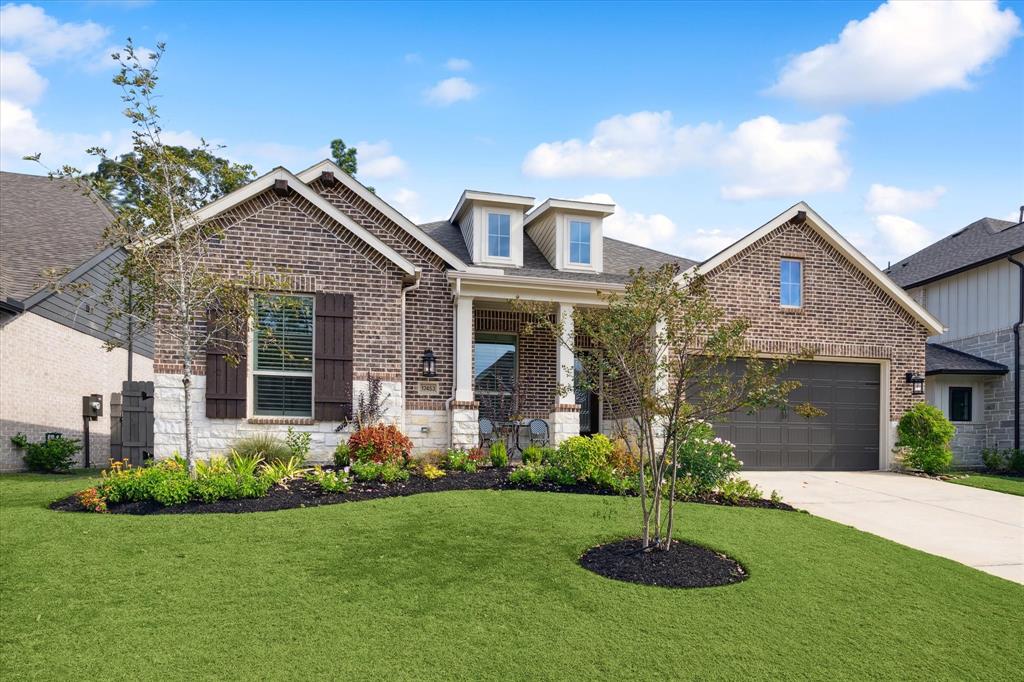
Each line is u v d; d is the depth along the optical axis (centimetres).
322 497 1006
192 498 965
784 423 1694
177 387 1257
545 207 1797
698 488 1180
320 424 1315
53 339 1605
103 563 714
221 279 1080
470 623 613
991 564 905
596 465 1177
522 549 803
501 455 1305
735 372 1619
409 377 1491
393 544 801
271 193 1326
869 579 783
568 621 626
